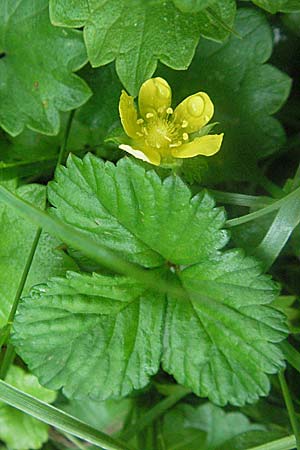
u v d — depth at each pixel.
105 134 0.21
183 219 0.19
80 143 0.22
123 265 0.18
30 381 0.21
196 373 0.19
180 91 0.21
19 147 0.22
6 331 0.20
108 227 0.19
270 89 0.21
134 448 0.21
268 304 0.19
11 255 0.20
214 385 0.19
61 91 0.20
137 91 0.19
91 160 0.19
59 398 0.22
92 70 0.21
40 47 0.20
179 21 0.19
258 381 0.19
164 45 0.19
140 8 0.19
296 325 0.21
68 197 0.19
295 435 0.20
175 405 0.22
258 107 0.21
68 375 0.19
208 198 0.19
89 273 0.19
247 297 0.19
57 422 0.19
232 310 0.19
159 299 0.19
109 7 0.19
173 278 0.19
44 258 0.20
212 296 0.19
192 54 0.19
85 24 0.19
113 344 0.19
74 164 0.19
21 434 0.22
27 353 0.19
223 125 0.21
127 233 0.19
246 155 0.21
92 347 0.19
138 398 0.22
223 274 0.19
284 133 0.21
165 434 0.22
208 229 0.19
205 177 0.21
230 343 0.19
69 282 0.19
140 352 0.19
